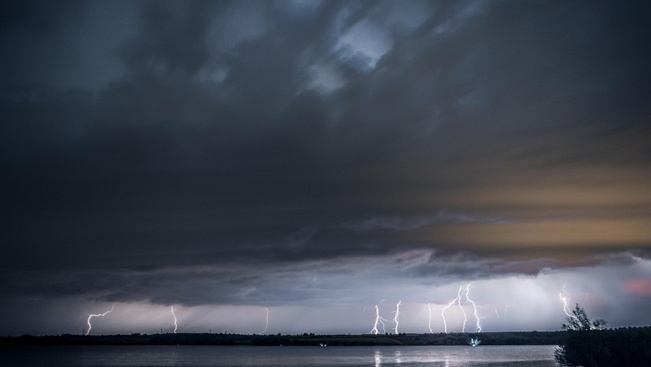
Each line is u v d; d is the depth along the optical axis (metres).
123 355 138.25
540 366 67.19
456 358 104.25
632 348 40.09
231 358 119.06
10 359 114.75
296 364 86.81
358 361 97.38
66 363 96.69
